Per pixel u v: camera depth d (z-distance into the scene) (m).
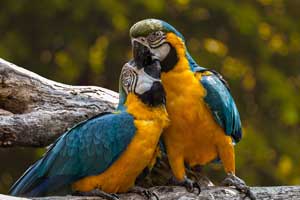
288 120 24.03
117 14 23.38
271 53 25.23
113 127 11.57
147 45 11.85
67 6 23.42
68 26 24.08
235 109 12.27
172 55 11.87
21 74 13.40
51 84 13.56
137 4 23.53
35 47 24.22
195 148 12.05
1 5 24.08
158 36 11.85
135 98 11.70
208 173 20.91
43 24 24.05
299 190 12.02
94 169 11.61
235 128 12.28
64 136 11.83
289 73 25.80
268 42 25.38
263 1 25.81
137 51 11.87
